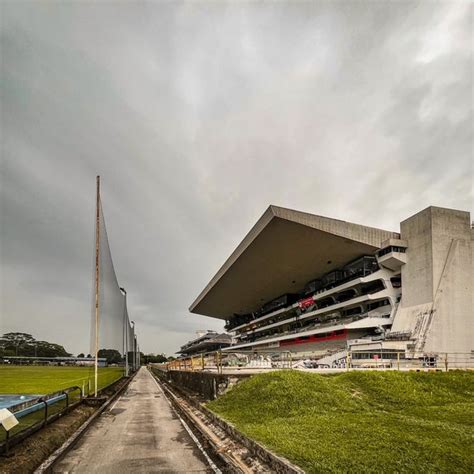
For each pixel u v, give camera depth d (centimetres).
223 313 10406
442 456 609
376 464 575
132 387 2925
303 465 573
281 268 5228
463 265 3644
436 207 3731
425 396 1300
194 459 721
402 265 3991
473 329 3512
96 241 1666
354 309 4712
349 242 4184
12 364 6400
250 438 739
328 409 1061
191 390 2120
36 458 686
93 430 1035
